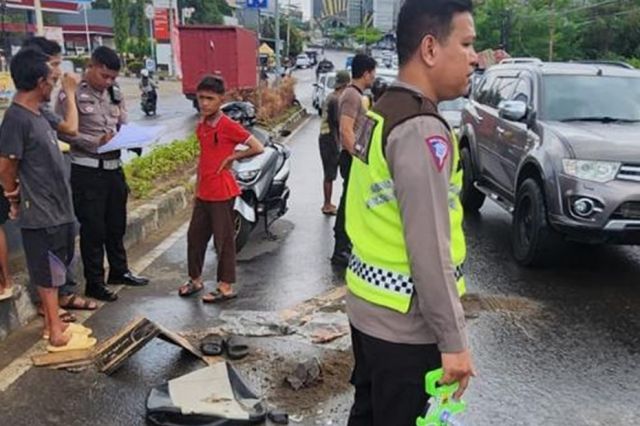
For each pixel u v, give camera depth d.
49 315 4.01
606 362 4.12
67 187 3.97
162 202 7.47
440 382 1.90
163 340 4.18
